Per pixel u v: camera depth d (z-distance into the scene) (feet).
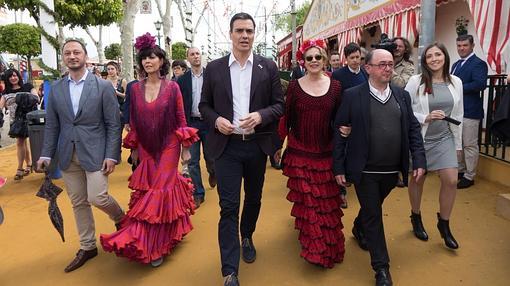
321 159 11.84
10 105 22.66
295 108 11.77
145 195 12.19
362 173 10.83
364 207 10.96
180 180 13.05
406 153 10.93
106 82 12.33
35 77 113.60
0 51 98.68
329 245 11.60
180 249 13.35
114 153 12.25
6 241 14.48
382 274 10.61
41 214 17.16
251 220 12.50
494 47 20.42
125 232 11.64
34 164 21.91
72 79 12.10
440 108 12.61
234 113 11.19
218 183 11.21
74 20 45.91
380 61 10.49
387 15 30.91
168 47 49.52
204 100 11.53
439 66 12.50
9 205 18.47
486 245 12.92
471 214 15.37
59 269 12.35
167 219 12.17
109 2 47.32
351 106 10.87
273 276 11.51
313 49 11.41
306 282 11.17
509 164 17.92
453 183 12.37
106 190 12.28
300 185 11.70
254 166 11.51
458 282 10.91
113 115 12.29
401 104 10.91
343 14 42.47
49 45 28.89
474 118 17.85
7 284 11.55
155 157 12.50
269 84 11.30
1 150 32.30
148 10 47.09
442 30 30.81
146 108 12.35
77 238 14.55
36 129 21.54
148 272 11.98
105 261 12.73
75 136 11.86
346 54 15.98
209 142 11.46
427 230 14.23
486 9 20.76
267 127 11.38
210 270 11.98
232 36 11.00
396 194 18.04
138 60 12.44
